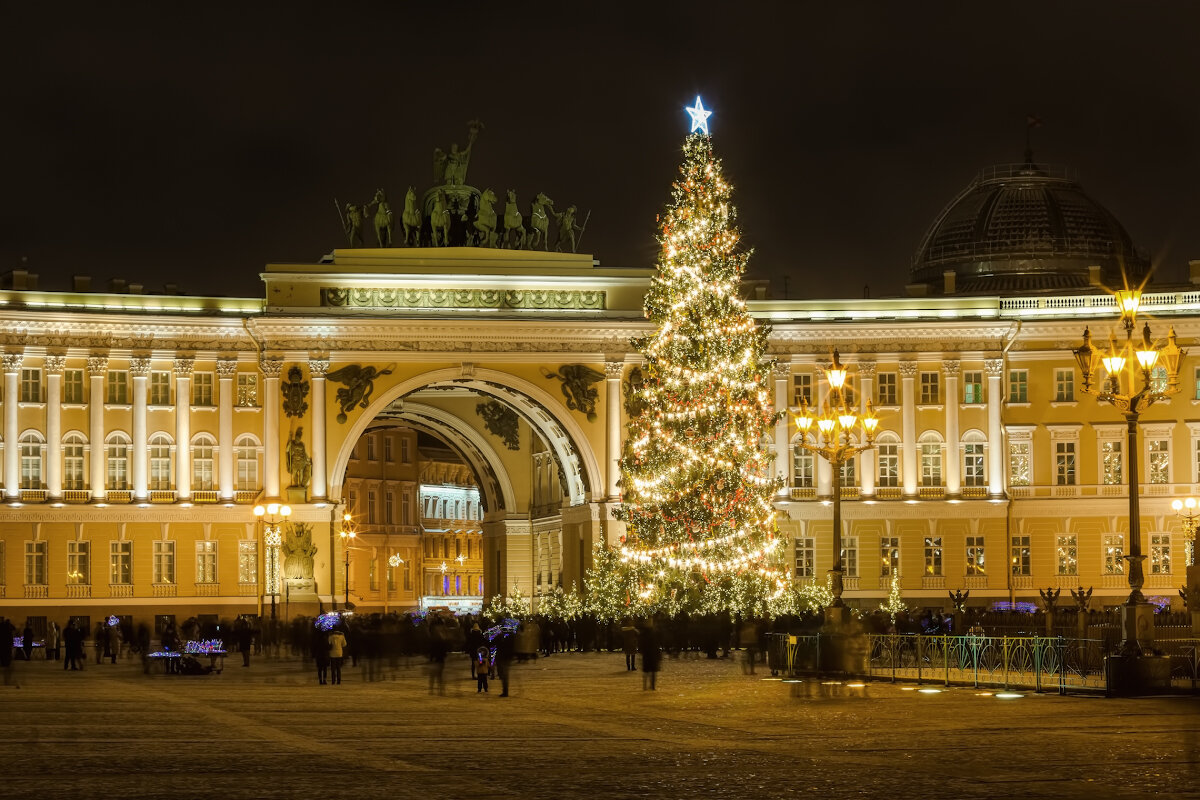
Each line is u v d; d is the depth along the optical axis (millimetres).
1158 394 51188
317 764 34125
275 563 107562
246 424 109875
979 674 59594
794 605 94500
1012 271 127438
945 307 114750
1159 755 35031
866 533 114500
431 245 113375
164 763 34375
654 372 95562
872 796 29297
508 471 129000
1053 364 114812
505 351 111812
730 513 92812
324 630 68125
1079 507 113938
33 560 106625
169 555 108812
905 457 114375
